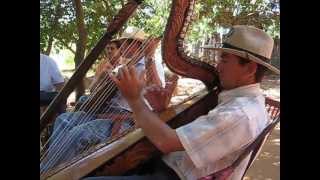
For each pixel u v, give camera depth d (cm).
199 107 216
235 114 196
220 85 218
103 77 247
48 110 217
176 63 207
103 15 673
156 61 234
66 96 216
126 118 262
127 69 191
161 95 221
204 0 562
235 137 195
